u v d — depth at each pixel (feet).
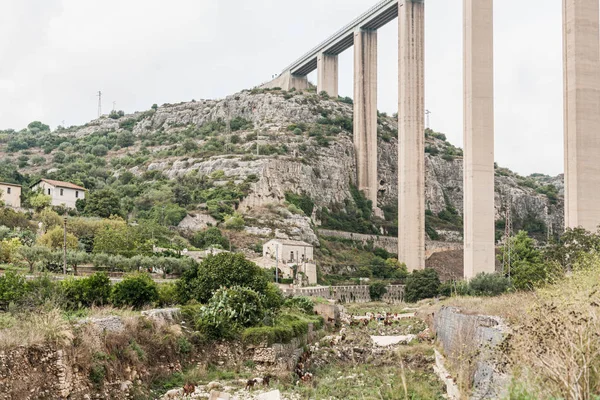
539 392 55.77
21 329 95.76
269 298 180.04
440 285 397.39
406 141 473.67
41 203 385.29
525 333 67.15
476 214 361.10
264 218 476.13
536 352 60.75
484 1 372.58
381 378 136.77
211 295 172.14
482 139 366.02
